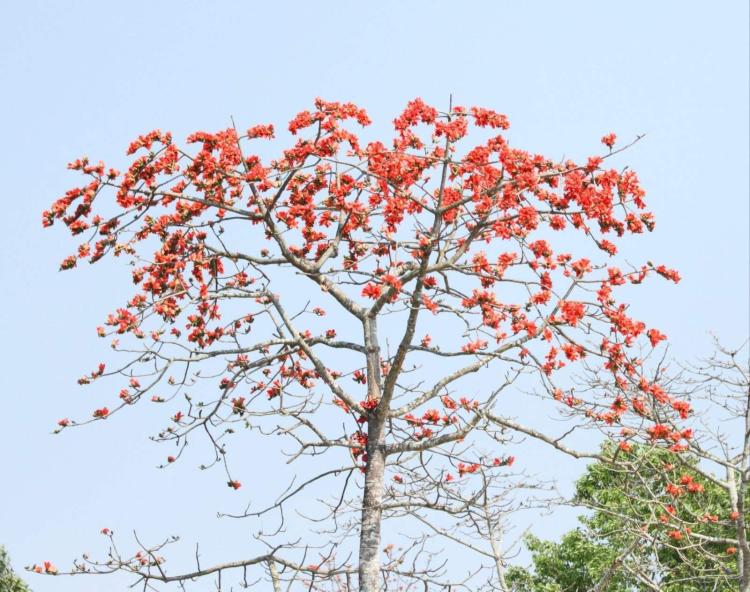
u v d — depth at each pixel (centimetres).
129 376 1197
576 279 1194
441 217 1199
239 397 1265
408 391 1227
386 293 1215
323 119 1216
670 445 1229
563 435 1191
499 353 1177
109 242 1216
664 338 1184
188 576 1166
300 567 1160
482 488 1131
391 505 1157
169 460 1252
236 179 1224
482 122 1220
